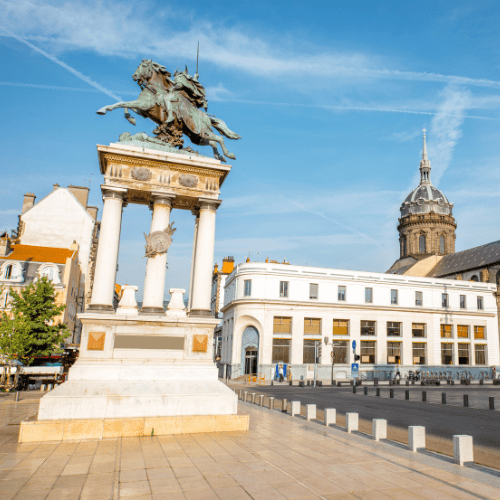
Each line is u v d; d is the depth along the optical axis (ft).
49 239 164.55
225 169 46.91
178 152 47.75
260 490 23.12
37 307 100.63
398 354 171.83
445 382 152.56
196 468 26.76
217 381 41.55
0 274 132.16
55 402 35.01
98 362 39.68
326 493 22.91
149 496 21.85
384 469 27.61
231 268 233.55
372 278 173.17
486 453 36.78
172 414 37.93
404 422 54.34
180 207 51.24
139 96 48.62
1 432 37.29
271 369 151.43
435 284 182.50
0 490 22.35
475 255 228.22
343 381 149.07
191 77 50.83
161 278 43.98
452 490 23.71
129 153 44.09
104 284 41.70
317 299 163.94
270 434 38.01
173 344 42.19
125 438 34.60
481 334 188.03
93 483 23.63
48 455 29.22
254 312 155.94
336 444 34.60
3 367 89.30
